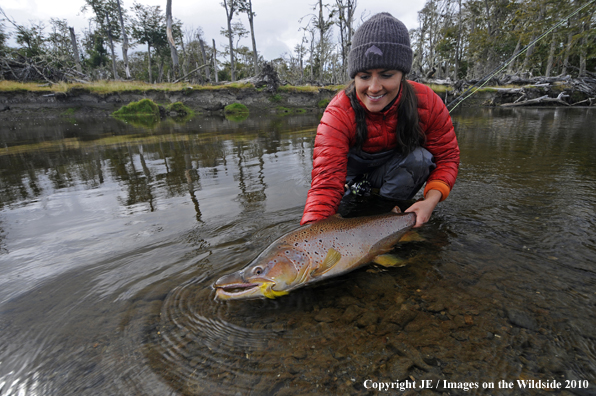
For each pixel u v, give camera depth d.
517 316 1.54
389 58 2.21
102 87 23.94
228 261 2.13
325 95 27.78
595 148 5.30
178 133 10.53
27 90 21.45
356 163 3.12
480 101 25.03
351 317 1.63
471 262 2.02
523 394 1.17
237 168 4.98
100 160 6.20
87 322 1.64
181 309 1.71
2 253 2.47
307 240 2.00
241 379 1.29
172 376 1.32
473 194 3.21
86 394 1.25
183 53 56.84
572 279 1.79
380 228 2.28
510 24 35.81
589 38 29.36
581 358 1.30
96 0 40.25
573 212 2.63
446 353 1.37
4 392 1.27
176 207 3.29
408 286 1.85
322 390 1.23
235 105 23.86
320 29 39.06
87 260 2.26
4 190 4.36
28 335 1.56
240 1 34.56
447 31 40.25
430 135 2.87
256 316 1.66
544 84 23.98
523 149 5.49
